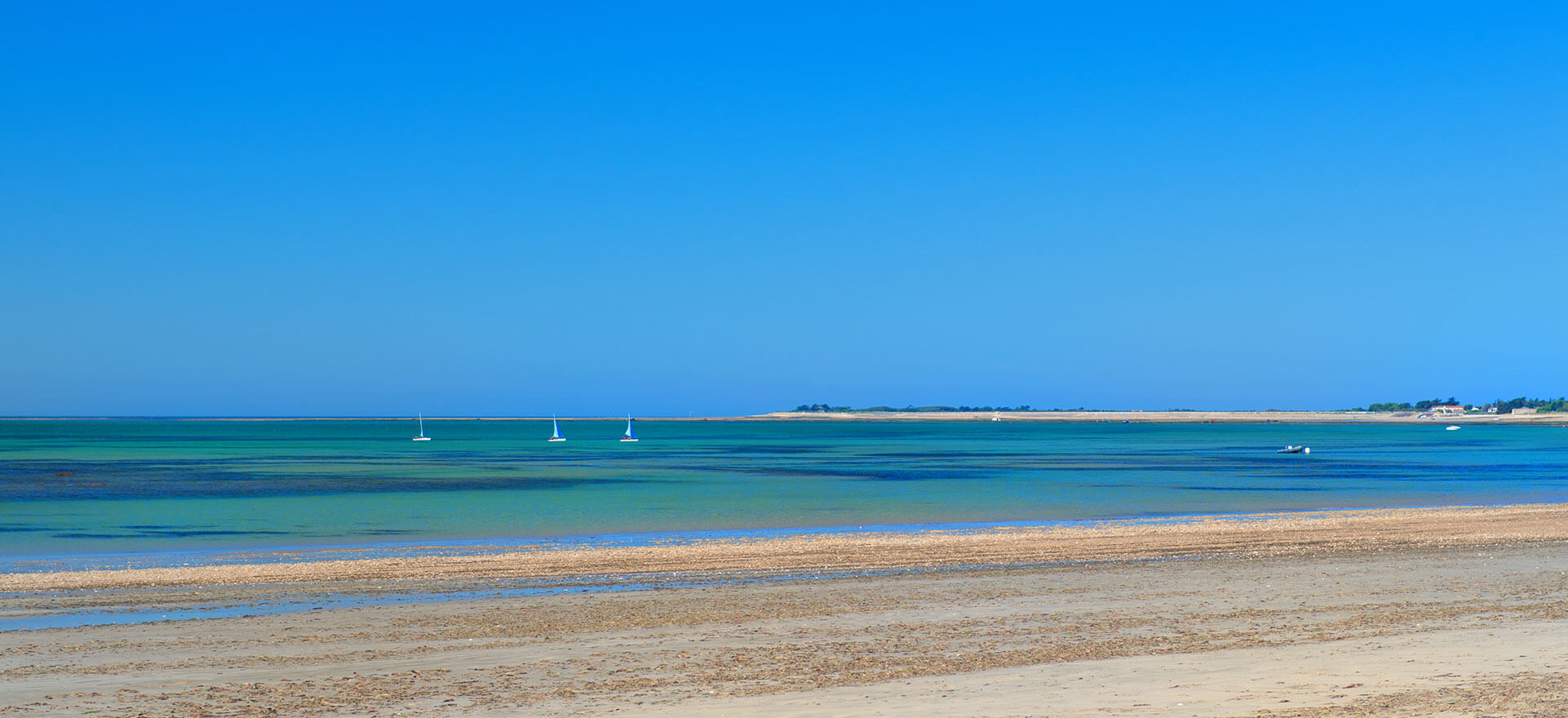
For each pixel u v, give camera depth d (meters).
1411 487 67.38
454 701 12.97
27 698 13.35
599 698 12.89
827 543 34.50
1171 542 34.00
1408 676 12.40
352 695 13.38
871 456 116.69
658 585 25.44
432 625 19.16
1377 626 17.27
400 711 12.42
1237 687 12.16
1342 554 29.98
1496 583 22.89
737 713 11.70
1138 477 77.25
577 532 40.44
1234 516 46.41
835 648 16.31
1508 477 78.19
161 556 32.59
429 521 44.28
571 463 98.56
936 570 27.95
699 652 16.14
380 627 18.94
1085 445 160.75
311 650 16.77
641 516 46.75
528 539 37.88
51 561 31.50
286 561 31.06
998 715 11.16
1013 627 18.20
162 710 12.71
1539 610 18.75
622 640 17.31
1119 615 19.30
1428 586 22.64
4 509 49.38
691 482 70.88
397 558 31.08
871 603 21.30
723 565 28.95
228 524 43.03
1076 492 62.22
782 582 25.45
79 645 17.30
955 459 108.38
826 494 59.91
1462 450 138.75
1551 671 12.52
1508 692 11.27
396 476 76.75
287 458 109.44
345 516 46.78
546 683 14.00
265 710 12.66
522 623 19.28
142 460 102.44
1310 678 12.52
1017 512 49.25
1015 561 29.56
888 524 43.84
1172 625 18.06
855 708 11.73
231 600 23.19
